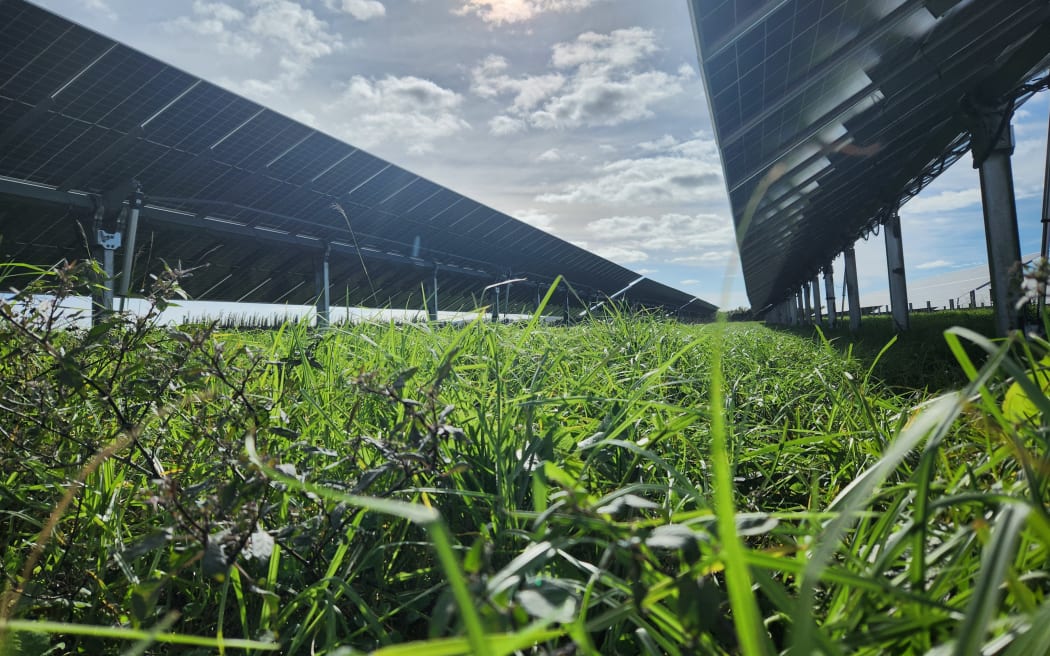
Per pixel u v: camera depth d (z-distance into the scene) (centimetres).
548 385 146
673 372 189
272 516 89
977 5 344
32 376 106
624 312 267
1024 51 364
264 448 85
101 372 124
